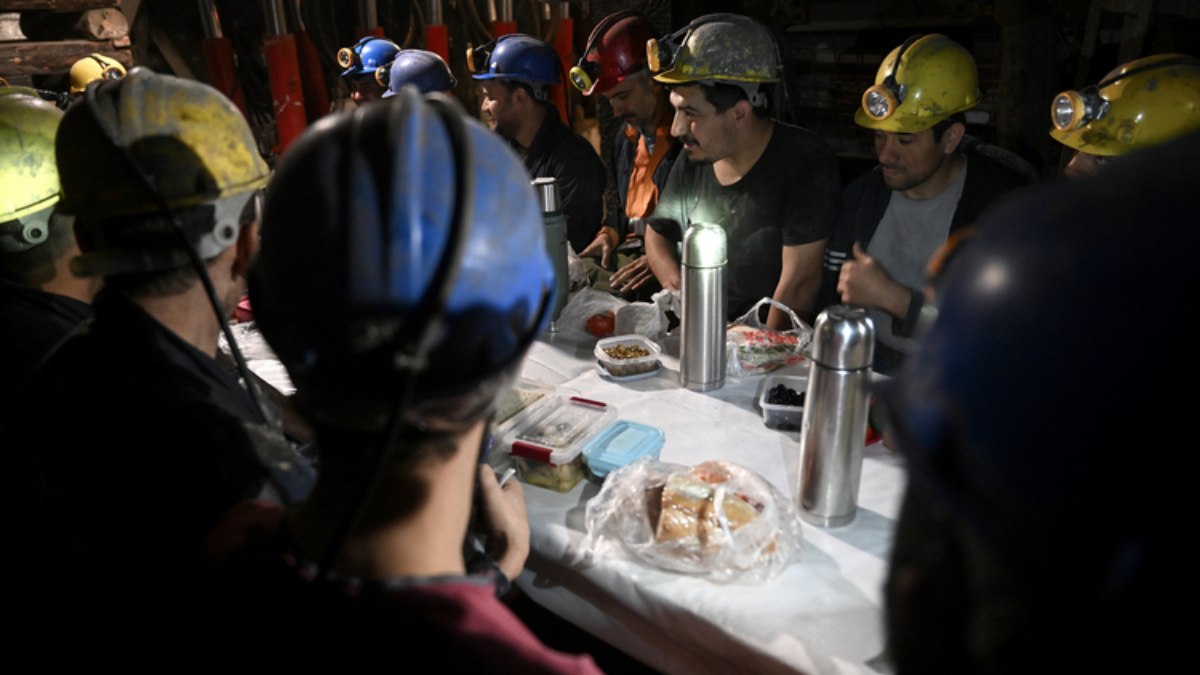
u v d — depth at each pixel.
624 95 2.78
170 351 0.88
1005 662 0.33
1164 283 0.28
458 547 0.58
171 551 0.79
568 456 1.31
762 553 1.08
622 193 3.36
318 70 4.23
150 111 0.89
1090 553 0.30
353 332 0.46
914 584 0.39
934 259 0.47
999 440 0.31
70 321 1.32
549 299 0.57
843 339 1.08
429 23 4.21
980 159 1.91
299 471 0.87
